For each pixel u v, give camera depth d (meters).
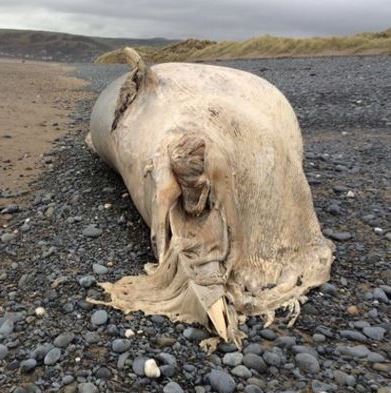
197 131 2.25
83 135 5.30
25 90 9.52
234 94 2.72
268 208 2.30
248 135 2.38
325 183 3.61
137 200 2.59
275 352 1.81
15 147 4.75
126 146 2.67
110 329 1.92
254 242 2.24
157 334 1.90
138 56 2.84
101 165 4.06
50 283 2.31
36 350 1.82
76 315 2.04
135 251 2.57
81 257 2.53
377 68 10.09
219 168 2.12
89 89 10.02
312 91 7.52
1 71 14.09
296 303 2.09
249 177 2.29
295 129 2.88
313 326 1.99
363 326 1.98
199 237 2.13
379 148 4.49
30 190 3.61
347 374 1.71
